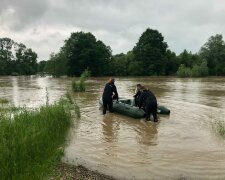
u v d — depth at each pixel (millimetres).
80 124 13891
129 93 28781
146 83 46250
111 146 10516
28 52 123438
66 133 12086
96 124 13922
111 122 14352
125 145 10641
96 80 56562
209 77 73188
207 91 30906
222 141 10977
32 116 11539
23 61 122438
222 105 19812
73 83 30016
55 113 12805
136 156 9484
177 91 31078
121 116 15719
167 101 22016
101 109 17844
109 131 12641
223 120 14672
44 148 8969
